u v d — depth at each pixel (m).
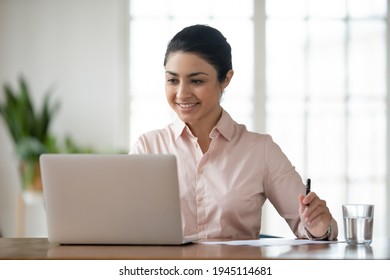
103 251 2.67
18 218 6.80
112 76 7.16
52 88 7.16
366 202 7.33
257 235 3.66
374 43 7.29
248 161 3.64
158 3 7.17
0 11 7.15
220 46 3.54
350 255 2.56
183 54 3.47
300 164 7.27
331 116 7.28
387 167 7.32
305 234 3.24
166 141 3.77
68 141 6.79
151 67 7.18
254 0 7.18
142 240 2.85
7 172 7.19
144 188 2.81
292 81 7.24
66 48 7.16
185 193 3.63
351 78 7.29
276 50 7.22
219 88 3.60
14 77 7.17
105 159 2.82
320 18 7.25
